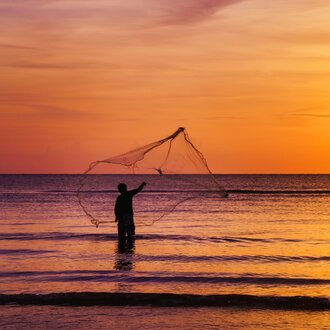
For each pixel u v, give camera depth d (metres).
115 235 31.98
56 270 21.11
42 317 15.20
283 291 17.94
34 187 137.50
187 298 16.73
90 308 15.97
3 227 36.78
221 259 23.70
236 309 15.85
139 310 15.82
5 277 19.83
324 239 30.70
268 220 42.75
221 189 28.64
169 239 30.27
